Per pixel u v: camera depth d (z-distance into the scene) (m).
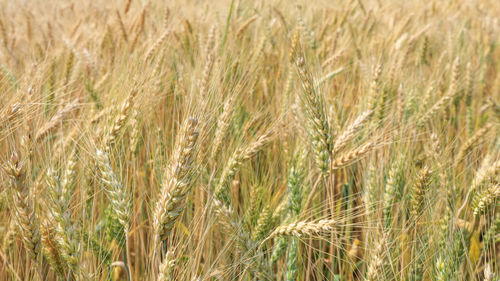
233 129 3.76
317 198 3.64
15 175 2.09
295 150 3.63
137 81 2.78
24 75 3.82
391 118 4.25
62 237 2.26
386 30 8.62
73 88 4.87
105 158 2.33
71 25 8.83
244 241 2.75
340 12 8.59
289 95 4.45
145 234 3.71
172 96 4.51
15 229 2.90
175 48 5.95
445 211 2.91
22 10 10.09
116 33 6.93
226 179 3.01
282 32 6.70
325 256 3.66
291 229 2.56
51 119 3.32
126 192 2.36
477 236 3.40
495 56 8.50
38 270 2.28
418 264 2.78
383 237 2.61
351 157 3.14
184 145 2.08
